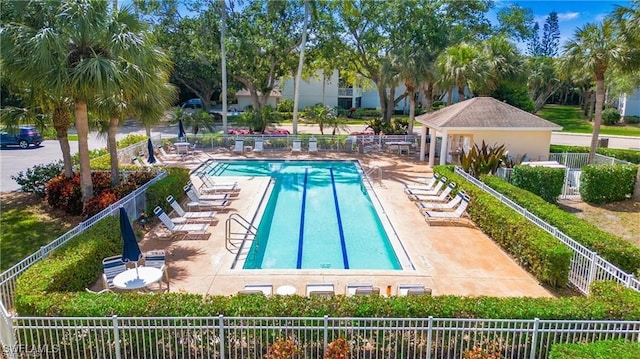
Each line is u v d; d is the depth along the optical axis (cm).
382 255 1332
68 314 752
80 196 1524
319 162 2667
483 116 2300
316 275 1100
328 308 760
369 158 2722
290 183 2200
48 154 2902
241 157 2720
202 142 2970
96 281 1032
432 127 2372
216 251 1246
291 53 3841
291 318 720
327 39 3544
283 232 1522
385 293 1014
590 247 1069
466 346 771
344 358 694
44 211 1603
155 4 3572
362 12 3378
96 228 1125
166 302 770
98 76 1195
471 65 2898
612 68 2223
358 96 6631
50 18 1260
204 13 3659
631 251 1030
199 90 5216
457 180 1695
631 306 768
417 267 1149
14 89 1507
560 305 775
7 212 1591
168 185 1599
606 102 5575
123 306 758
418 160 2669
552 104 7806
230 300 780
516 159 2311
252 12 3609
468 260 1196
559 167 1850
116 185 1672
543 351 755
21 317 725
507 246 1244
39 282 832
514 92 4500
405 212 1609
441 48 3431
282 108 5891
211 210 1639
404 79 3169
